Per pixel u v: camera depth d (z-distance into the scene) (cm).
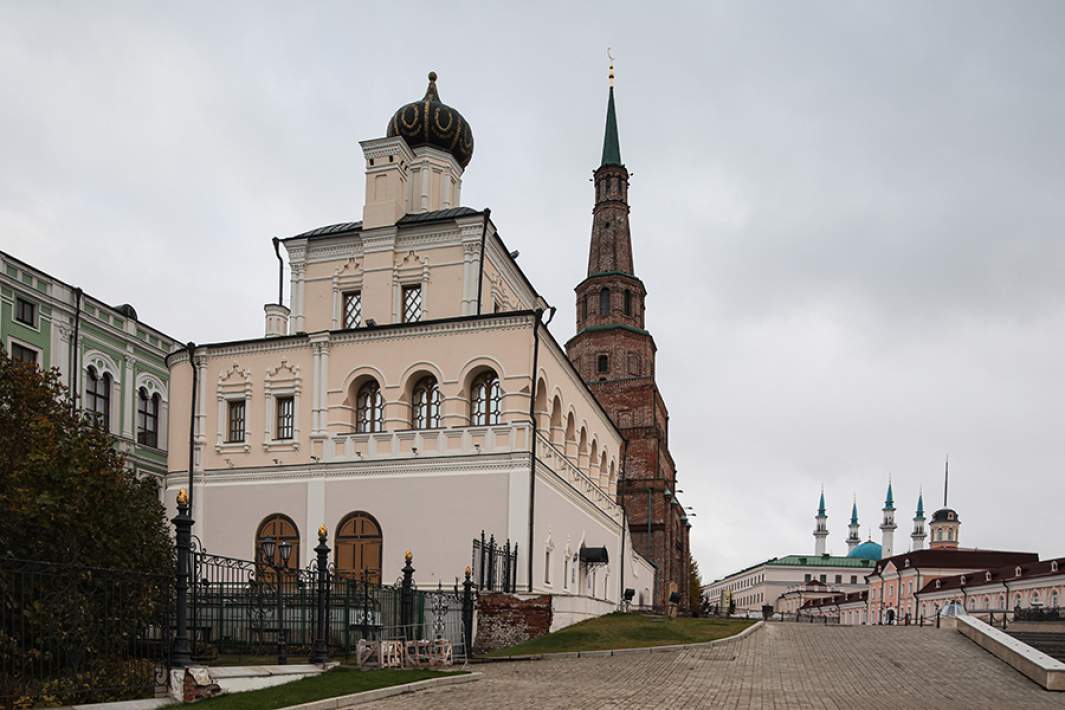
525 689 1780
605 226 7575
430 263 3781
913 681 2008
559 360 3606
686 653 2562
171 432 3644
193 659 1748
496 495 3105
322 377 3438
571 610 3159
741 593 18938
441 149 4228
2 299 3422
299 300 3956
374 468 3272
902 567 10562
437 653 2298
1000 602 8088
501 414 3195
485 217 3709
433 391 3359
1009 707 1659
